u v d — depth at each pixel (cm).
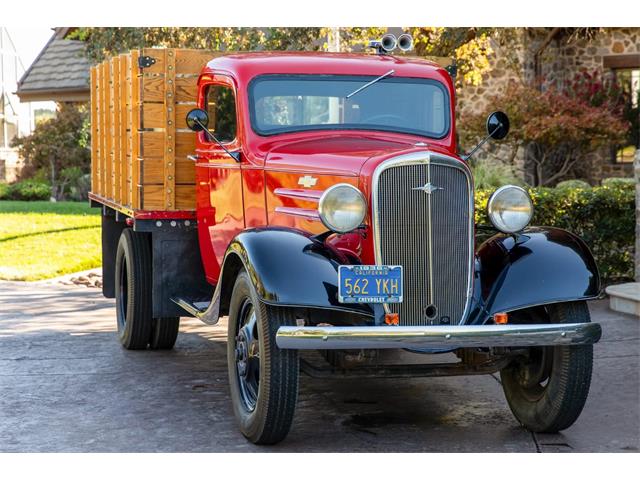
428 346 465
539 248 525
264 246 497
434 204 500
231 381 541
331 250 504
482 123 1717
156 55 690
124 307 815
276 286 479
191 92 701
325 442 519
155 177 698
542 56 1938
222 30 1348
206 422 562
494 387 653
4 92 3170
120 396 627
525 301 503
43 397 624
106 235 880
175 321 772
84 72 2603
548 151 1828
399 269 488
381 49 684
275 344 487
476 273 530
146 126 693
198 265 712
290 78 620
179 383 667
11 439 523
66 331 877
